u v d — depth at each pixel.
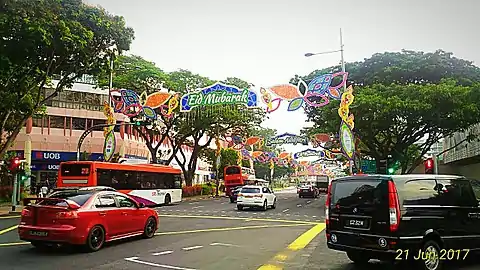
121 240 14.45
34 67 23.62
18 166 27.92
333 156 55.16
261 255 11.90
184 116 42.97
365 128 32.19
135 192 31.05
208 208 32.16
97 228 12.44
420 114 29.36
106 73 26.70
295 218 24.06
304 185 56.19
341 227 9.69
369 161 39.97
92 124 51.94
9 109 26.38
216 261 10.98
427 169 17.28
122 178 29.86
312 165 101.69
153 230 15.34
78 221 11.89
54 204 12.12
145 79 39.22
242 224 20.34
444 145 45.50
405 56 36.44
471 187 10.23
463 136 37.94
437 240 9.35
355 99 29.67
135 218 14.19
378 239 8.94
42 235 11.84
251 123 46.75
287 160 82.56
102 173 28.05
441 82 32.31
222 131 46.84
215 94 27.62
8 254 11.82
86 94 51.91
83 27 23.41
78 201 12.38
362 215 9.31
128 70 40.53
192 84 41.81
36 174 48.12
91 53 24.83
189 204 37.62
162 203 34.47
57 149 49.06
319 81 25.91
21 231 12.11
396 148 35.00
